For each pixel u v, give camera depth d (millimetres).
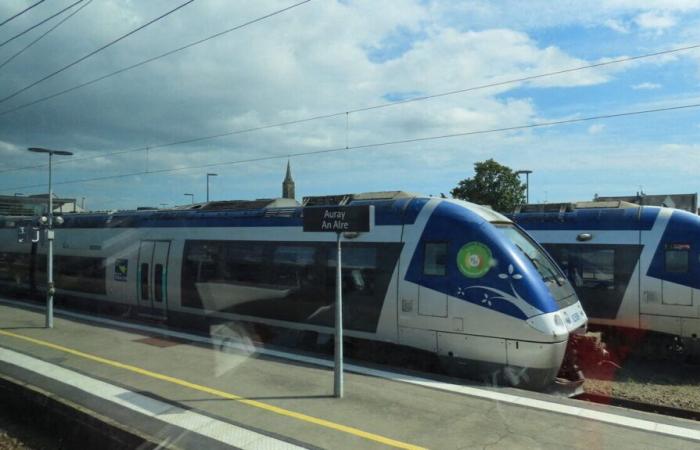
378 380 7980
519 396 7273
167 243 13891
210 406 6789
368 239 10172
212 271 12719
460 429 6051
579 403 6996
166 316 13836
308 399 7070
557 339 8156
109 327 12461
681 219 11898
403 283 9516
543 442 5691
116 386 7645
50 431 7016
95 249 16125
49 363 8984
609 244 12523
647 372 10961
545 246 13266
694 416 8195
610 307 12375
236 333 12156
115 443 6031
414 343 9359
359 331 10047
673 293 11680
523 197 35969
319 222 7223
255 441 5695
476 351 8680
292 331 11211
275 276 11523
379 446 5574
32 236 13266
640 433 5938
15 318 13812
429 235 9438
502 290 8508
